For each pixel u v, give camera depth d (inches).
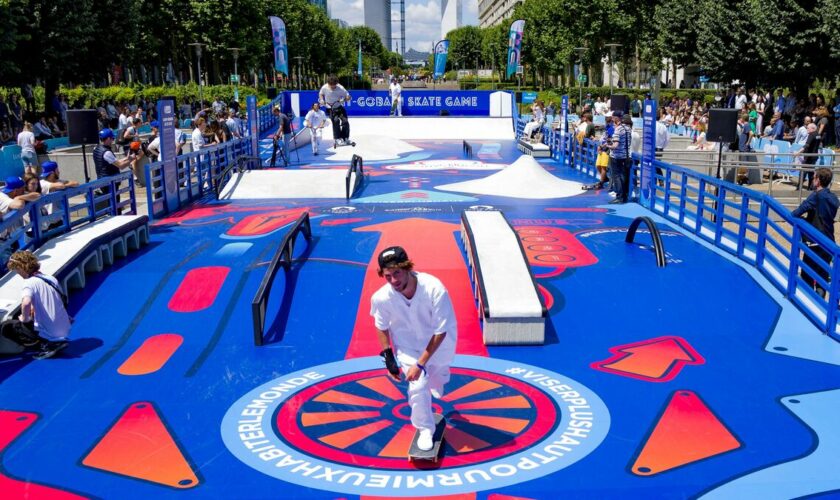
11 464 224.4
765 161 761.0
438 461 221.5
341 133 999.6
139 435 242.5
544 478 211.2
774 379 280.7
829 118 845.8
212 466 221.3
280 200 639.1
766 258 405.7
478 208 583.2
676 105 1446.9
